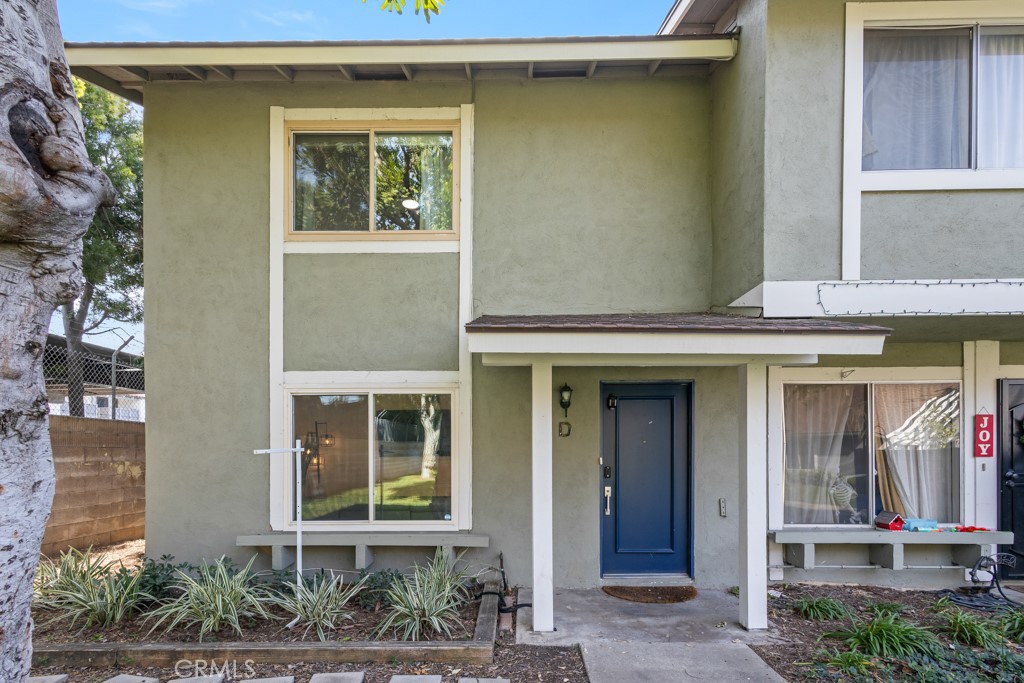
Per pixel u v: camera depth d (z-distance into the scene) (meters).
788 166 5.22
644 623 5.17
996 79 5.29
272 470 6.16
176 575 5.71
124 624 4.93
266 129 6.30
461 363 6.21
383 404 6.26
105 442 8.10
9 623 2.35
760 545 5.02
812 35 5.21
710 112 6.43
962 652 4.50
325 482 6.21
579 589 6.12
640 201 6.42
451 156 6.41
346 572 6.08
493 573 6.11
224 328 6.25
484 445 6.20
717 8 6.27
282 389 6.20
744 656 4.49
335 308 6.26
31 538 2.46
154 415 6.21
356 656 4.43
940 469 6.51
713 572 6.20
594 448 6.25
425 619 4.80
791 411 6.55
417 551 6.15
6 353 2.36
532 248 6.36
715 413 6.27
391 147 6.41
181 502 6.18
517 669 4.33
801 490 6.49
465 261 6.29
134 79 6.30
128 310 11.74
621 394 6.38
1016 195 5.17
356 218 6.37
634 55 5.86
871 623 4.80
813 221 5.21
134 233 11.43
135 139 11.45
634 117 6.43
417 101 6.35
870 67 5.34
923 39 5.34
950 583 6.23
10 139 2.22
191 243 6.28
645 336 4.59
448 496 6.20
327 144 6.42
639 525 6.35
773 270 5.20
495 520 6.17
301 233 6.27
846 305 5.15
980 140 5.26
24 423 2.43
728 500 6.24
